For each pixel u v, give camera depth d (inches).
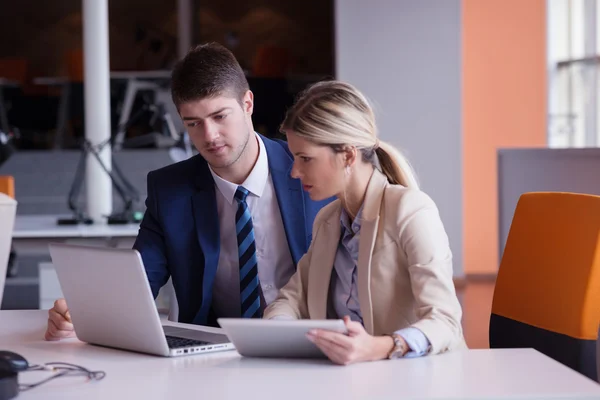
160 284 106.5
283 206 105.8
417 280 80.6
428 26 310.7
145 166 336.8
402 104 311.6
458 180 313.0
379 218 84.8
